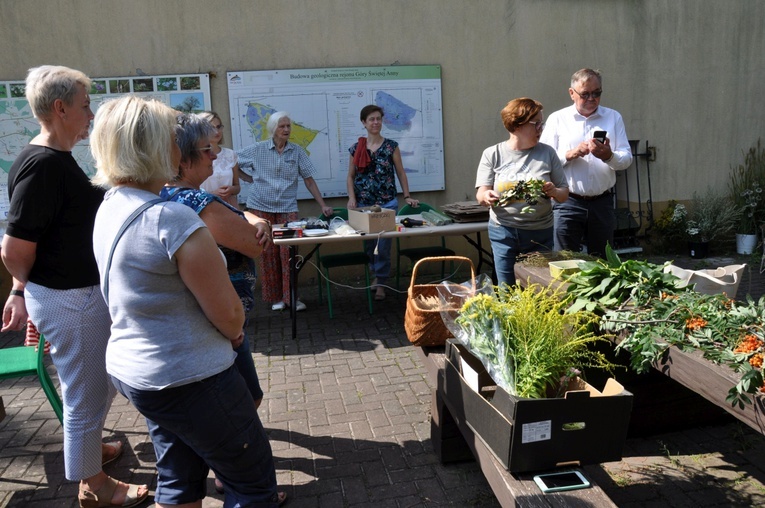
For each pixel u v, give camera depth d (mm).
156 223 1683
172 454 1943
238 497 1931
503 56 6484
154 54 5820
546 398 2004
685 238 7113
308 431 3271
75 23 5645
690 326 2148
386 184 5637
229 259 2471
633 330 2264
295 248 4719
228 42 5926
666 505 2535
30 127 5703
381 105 6262
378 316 5301
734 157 7340
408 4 6188
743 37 7102
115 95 5816
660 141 7070
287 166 5469
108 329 2441
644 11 6754
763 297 2162
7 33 5543
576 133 4285
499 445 2016
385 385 3840
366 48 6184
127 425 3410
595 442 2002
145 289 1702
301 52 6066
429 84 6336
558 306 2260
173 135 1829
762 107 7305
